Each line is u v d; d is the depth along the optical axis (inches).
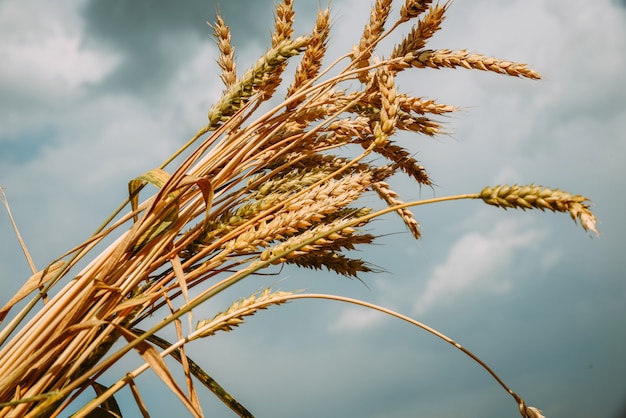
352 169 22.1
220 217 20.6
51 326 17.2
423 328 19.1
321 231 18.6
